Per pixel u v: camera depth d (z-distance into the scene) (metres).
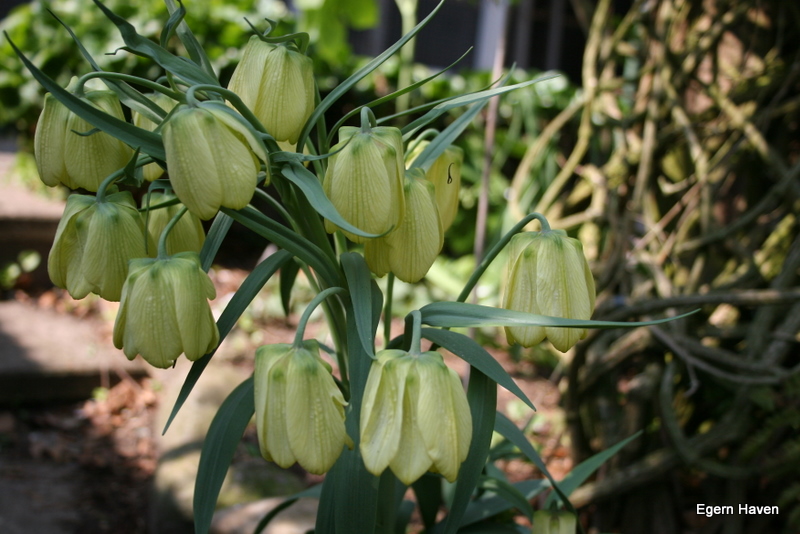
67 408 1.15
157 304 0.38
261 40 0.39
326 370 0.38
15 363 1.14
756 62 0.77
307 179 0.37
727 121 0.76
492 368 0.39
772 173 0.73
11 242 1.47
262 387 0.38
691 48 0.77
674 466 0.70
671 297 0.69
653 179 0.80
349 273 0.39
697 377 0.74
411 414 0.37
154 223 0.44
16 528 0.87
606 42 0.88
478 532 0.52
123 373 1.19
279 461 0.38
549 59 2.02
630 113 0.84
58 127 0.40
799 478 0.69
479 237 0.99
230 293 1.47
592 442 0.78
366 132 0.38
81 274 0.41
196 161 0.36
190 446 0.90
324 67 1.63
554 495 0.53
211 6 1.57
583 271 0.41
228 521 0.71
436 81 1.64
